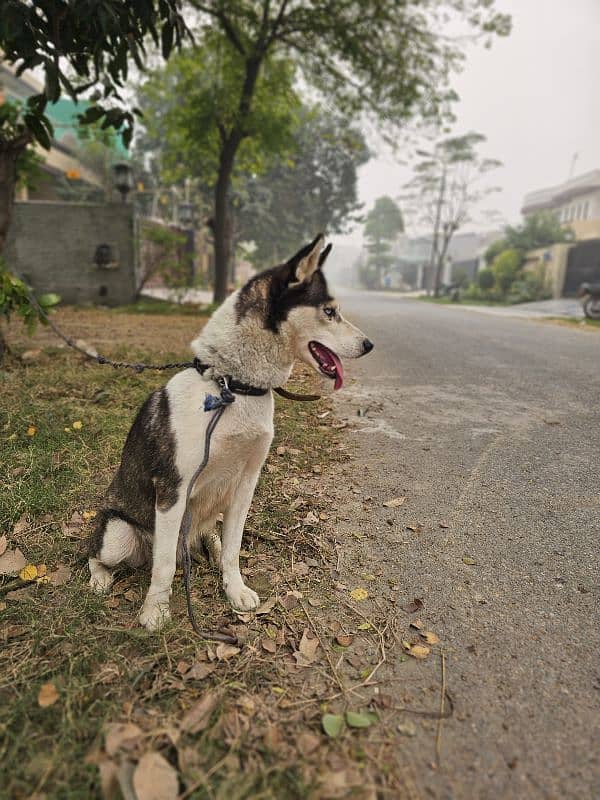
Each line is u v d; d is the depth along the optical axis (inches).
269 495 140.4
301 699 77.0
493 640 88.6
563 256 1082.1
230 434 90.2
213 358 91.2
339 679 80.8
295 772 65.2
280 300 91.8
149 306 543.5
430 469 159.0
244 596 98.9
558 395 240.2
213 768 65.1
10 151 231.8
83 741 69.4
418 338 428.1
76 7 127.0
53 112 1006.4
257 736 70.2
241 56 522.6
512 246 1331.2
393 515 132.3
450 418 207.3
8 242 537.0
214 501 101.0
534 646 86.9
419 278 2524.6
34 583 104.3
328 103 575.5
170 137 617.3
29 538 118.4
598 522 125.9
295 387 253.1
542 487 144.9
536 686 78.7
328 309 94.4
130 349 290.2
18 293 188.5
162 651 85.3
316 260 92.5
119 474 104.0
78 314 478.0
